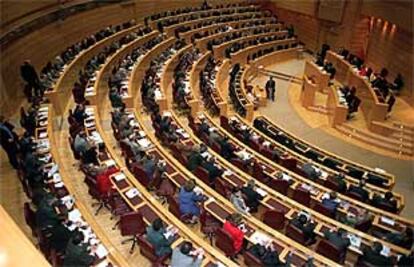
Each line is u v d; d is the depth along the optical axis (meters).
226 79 22.11
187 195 9.45
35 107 13.45
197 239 8.17
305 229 9.02
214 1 28.95
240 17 28.22
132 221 8.41
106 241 7.97
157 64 19.36
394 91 19.97
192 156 11.47
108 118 15.27
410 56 19.23
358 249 8.73
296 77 23.42
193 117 15.30
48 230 7.64
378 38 22.42
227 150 12.68
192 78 19.48
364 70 20.23
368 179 12.40
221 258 7.76
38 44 17.41
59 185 9.54
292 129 17.73
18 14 16.66
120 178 10.02
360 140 16.88
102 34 21.19
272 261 7.78
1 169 11.05
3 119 12.10
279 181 11.03
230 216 8.89
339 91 18.77
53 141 11.62
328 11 25.20
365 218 9.77
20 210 9.45
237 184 10.79
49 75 15.65
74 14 20.17
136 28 23.25
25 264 1.42
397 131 16.44
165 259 7.92
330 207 10.20
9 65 14.90
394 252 8.77
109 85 16.88
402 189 13.76
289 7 28.22
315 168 12.55
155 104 14.94
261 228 8.84
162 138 13.41
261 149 13.39
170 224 8.62
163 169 10.79
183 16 26.25
